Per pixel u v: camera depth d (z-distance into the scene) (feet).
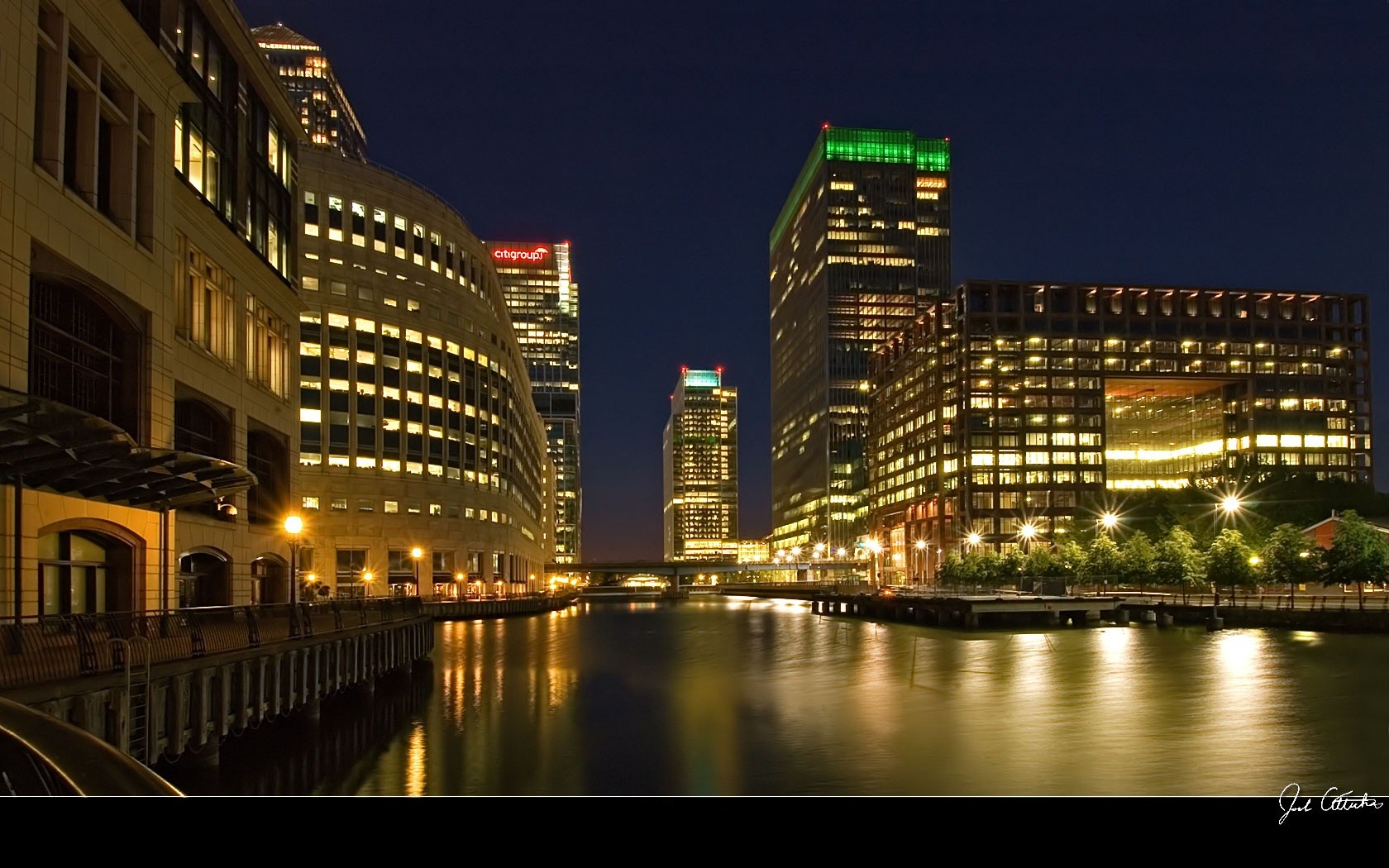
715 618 413.18
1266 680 142.51
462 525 412.98
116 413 114.62
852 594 497.87
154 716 68.13
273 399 172.04
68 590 104.53
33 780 21.21
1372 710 113.91
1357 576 277.85
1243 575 310.86
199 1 142.10
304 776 86.74
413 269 400.88
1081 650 202.69
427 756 96.02
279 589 178.09
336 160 376.89
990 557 525.34
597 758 95.30
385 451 377.50
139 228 117.50
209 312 145.38
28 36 92.58
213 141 147.95
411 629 169.27
